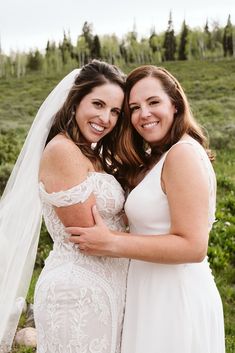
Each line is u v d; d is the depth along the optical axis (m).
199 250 2.75
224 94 19.27
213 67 24.94
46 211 3.02
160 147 3.20
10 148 12.52
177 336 2.87
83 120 3.06
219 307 3.05
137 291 2.99
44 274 3.00
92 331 2.88
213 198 2.96
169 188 2.82
